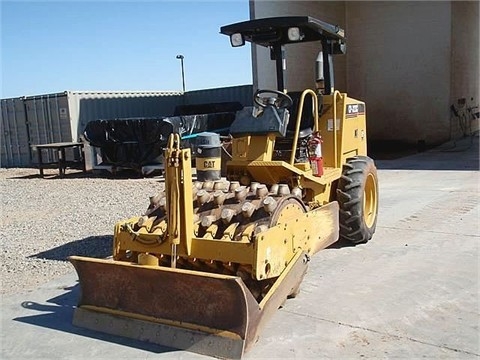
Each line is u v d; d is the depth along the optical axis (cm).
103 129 1349
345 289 448
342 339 359
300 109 470
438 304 409
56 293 478
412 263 509
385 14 1828
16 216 880
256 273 346
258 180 471
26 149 1783
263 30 526
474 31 1988
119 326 370
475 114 2028
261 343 357
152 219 404
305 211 427
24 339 382
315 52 1777
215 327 337
